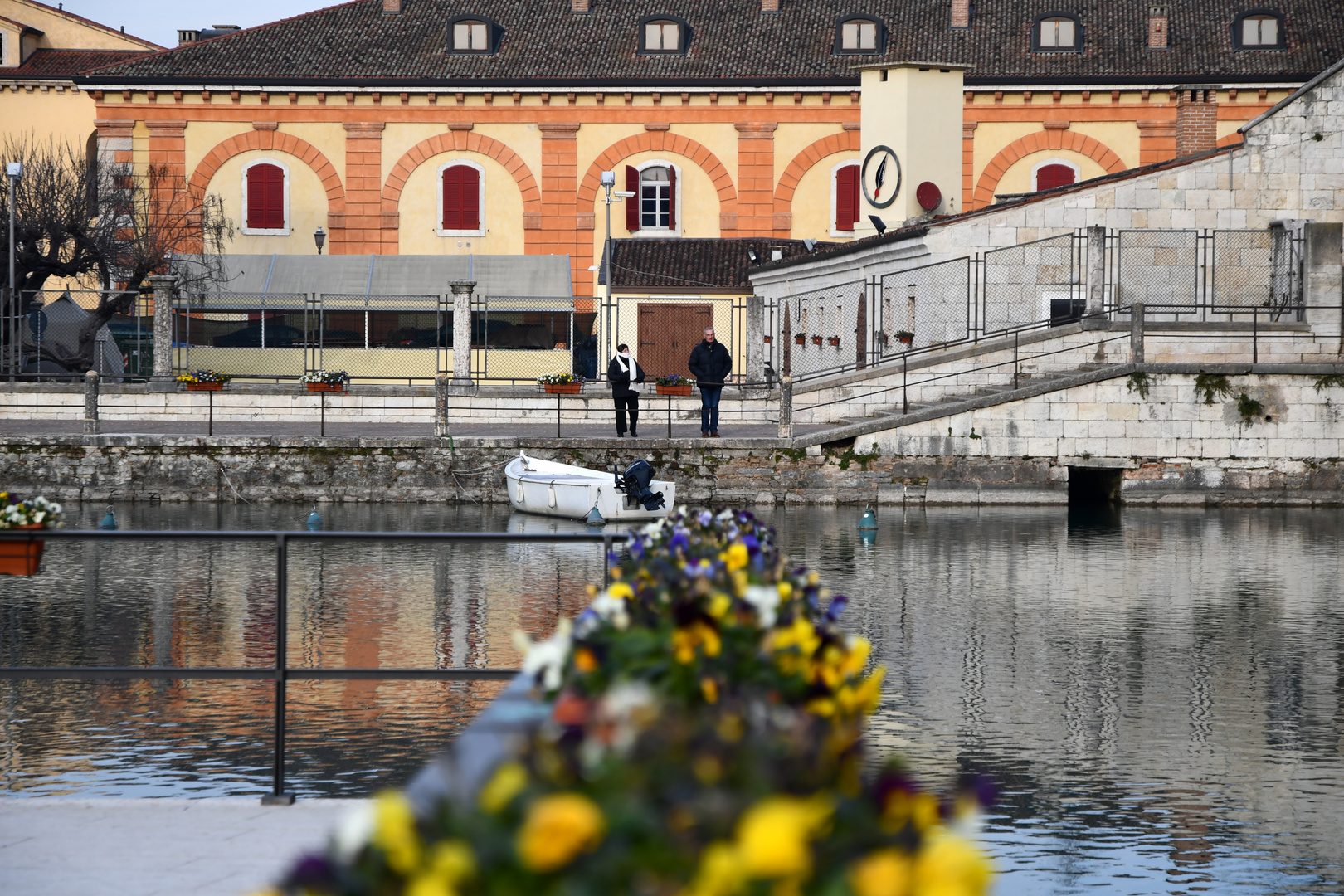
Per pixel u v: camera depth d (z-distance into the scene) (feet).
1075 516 112.06
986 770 40.65
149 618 64.34
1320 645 58.90
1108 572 80.84
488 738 16.61
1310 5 214.69
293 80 211.20
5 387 139.33
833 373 147.23
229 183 213.25
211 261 190.08
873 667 54.44
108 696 49.39
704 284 194.80
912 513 113.80
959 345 134.92
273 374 181.16
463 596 71.15
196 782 39.11
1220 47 210.59
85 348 168.35
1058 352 126.93
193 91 211.61
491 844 9.96
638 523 106.83
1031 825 35.83
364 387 141.59
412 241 214.69
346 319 186.91
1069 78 207.51
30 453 117.70
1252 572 81.00
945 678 52.65
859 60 213.46
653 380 138.21
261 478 118.62
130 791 38.19
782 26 218.18
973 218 135.23
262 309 183.73
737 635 17.12
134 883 23.00
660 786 10.68
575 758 11.17
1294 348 126.72
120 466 118.11
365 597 70.54
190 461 118.21
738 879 9.49
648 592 20.02
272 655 55.77
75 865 23.86
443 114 213.87
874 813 11.01
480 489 118.42
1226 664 55.26
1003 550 90.33
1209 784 39.24
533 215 214.07
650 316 195.93
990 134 210.59
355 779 39.55
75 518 106.22
